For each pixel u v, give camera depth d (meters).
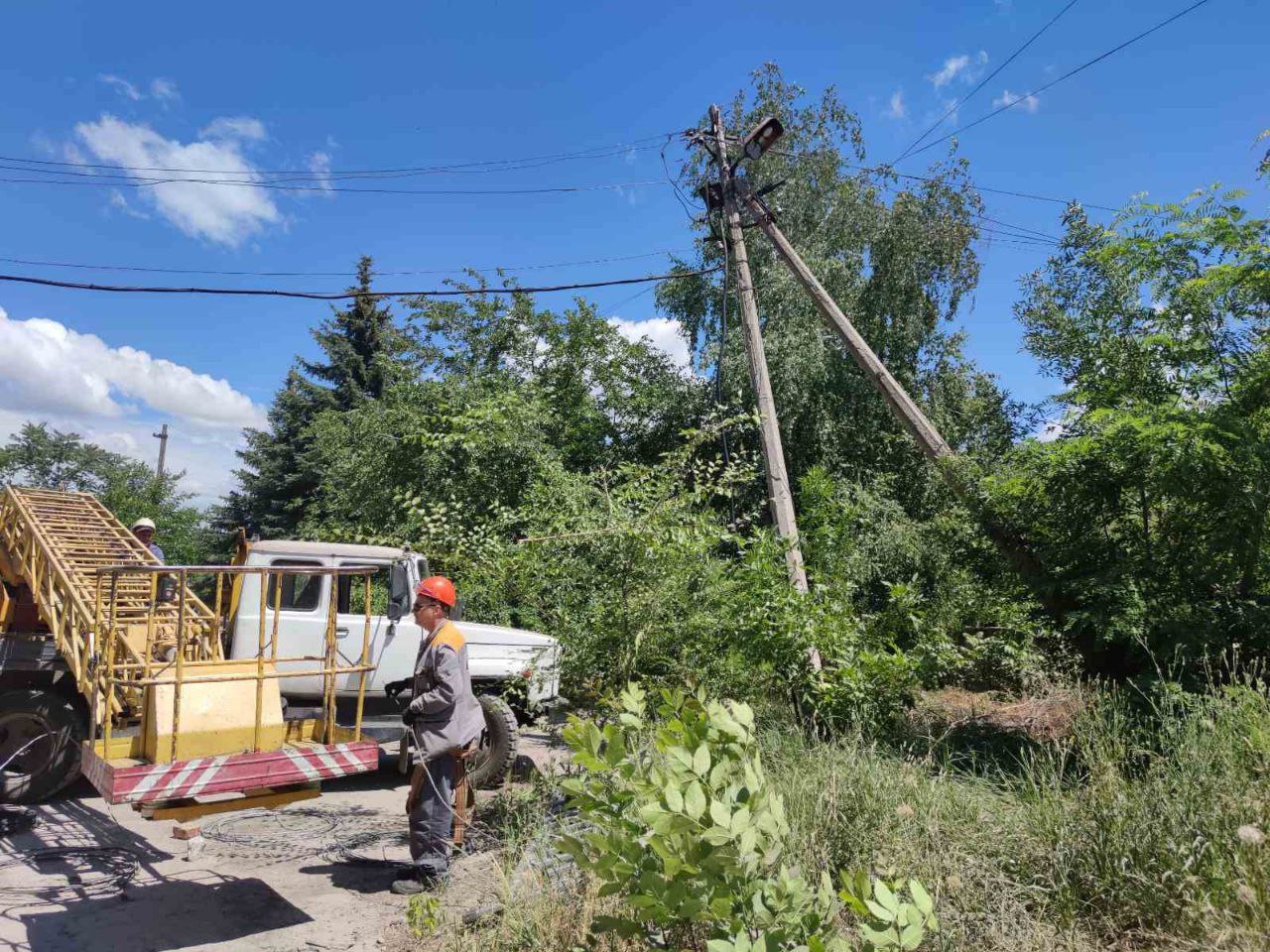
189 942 4.31
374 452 14.77
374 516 14.25
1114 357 9.55
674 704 3.79
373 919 4.60
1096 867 3.89
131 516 23.84
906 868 3.95
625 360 19.84
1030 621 8.66
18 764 6.64
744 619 7.39
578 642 6.64
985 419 17.72
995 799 4.95
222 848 5.84
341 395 37.34
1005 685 10.37
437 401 15.21
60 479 36.22
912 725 8.12
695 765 3.01
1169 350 9.05
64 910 4.70
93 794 7.00
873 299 20.50
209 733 4.95
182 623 4.88
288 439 36.88
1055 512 8.21
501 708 7.36
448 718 5.09
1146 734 5.15
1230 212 8.46
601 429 19.45
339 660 7.70
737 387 18.56
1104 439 7.71
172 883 5.16
